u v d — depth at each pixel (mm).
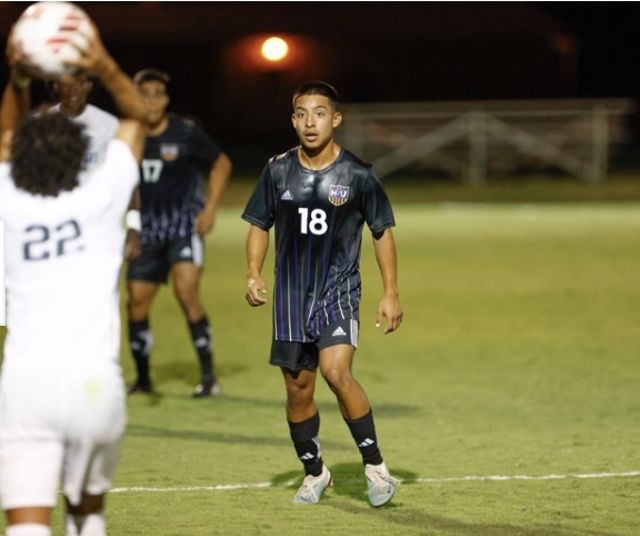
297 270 18969
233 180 88438
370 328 38406
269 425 26016
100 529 13742
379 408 27438
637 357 33469
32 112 13438
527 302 42812
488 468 21922
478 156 89625
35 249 13016
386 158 89938
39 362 12750
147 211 28328
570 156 89375
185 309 28859
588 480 20984
